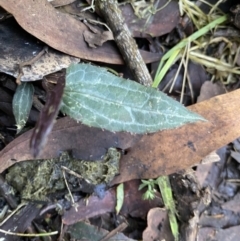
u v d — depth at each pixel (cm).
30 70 15
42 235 16
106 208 17
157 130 14
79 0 17
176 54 19
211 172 19
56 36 15
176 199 18
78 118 14
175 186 17
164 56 19
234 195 19
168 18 19
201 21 20
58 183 16
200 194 17
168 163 16
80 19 17
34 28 15
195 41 19
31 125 17
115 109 14
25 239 17
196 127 16
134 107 14
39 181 16
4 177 16
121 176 17
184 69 19
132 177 17
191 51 19
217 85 19
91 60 17
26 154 15
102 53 17
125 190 17
